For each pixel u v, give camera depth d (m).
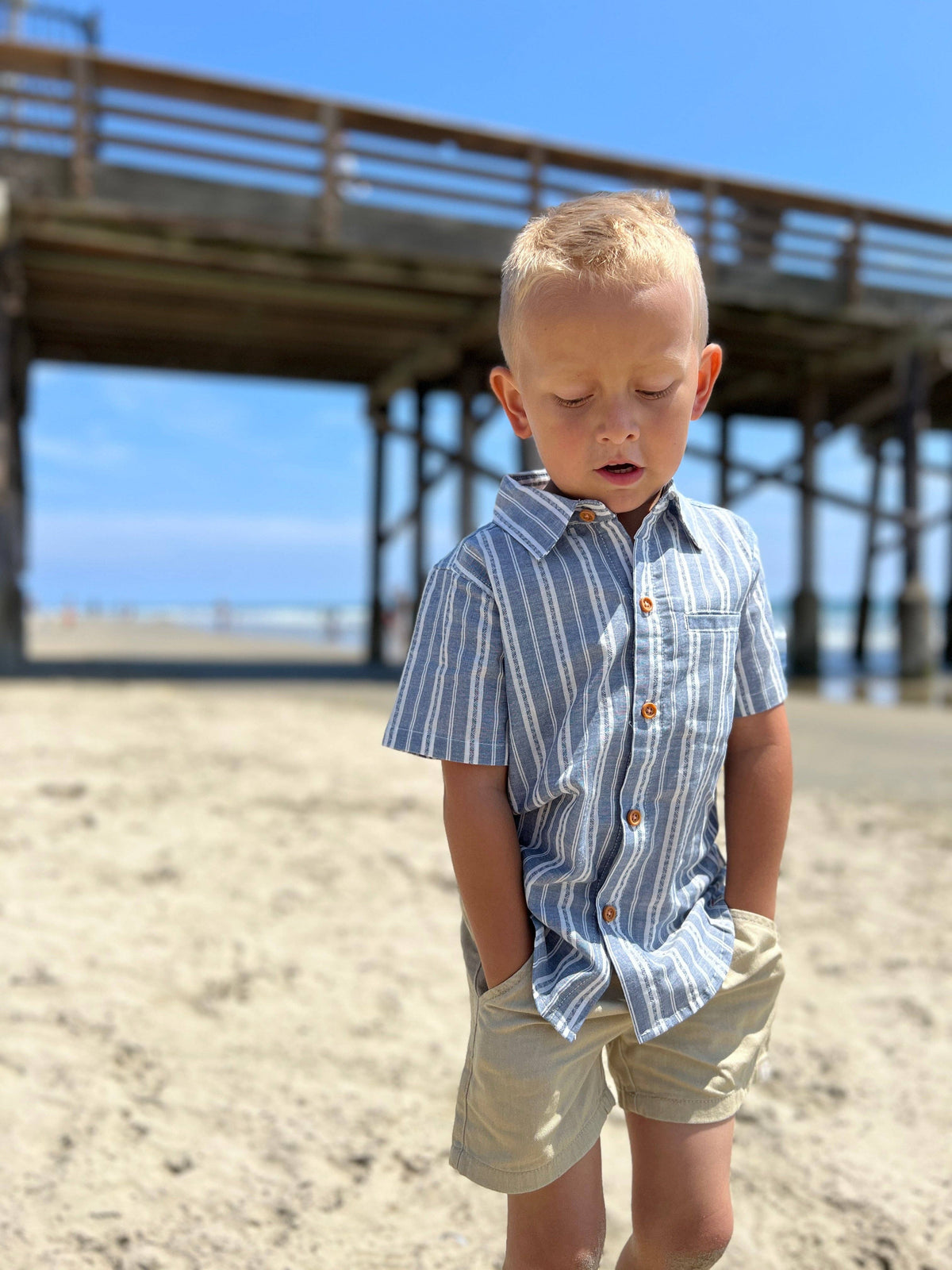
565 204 1.08
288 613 68.38
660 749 1.08
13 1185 1.63
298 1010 2.32
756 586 1.20
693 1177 1.09
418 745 1.09
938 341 10.66
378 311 9.52
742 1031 1.15
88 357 11.52
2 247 7.38
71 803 3.84
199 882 3.10
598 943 1.07
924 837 3.81
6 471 8.52
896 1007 2.40
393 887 3.15
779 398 13.25
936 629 22.66
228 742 5.37
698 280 1.06
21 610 9.60
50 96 7.51
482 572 1.10
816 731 6.54
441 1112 1.93
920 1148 1.86
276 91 7.93
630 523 1.15
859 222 10.09
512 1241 1.10
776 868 1.19
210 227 7.98
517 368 1.06
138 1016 2.23
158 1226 1.57
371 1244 1.56
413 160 8.43
